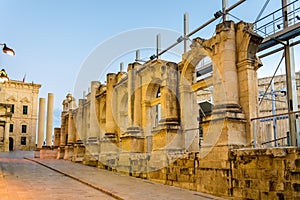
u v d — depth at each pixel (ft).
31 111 280.72
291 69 52.49
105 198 41.96
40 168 85.87
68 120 136.67
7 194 41.55
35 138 278.87
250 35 47.29
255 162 38.86
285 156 35.45
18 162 109.60
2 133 248.52
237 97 47.50
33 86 283.79
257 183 38.27
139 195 42.65
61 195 42.52
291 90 51.85
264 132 94.63
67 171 74.84
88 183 53.93
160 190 47.55
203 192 46.09
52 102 219.61
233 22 49.57
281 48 56.54
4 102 269.64
